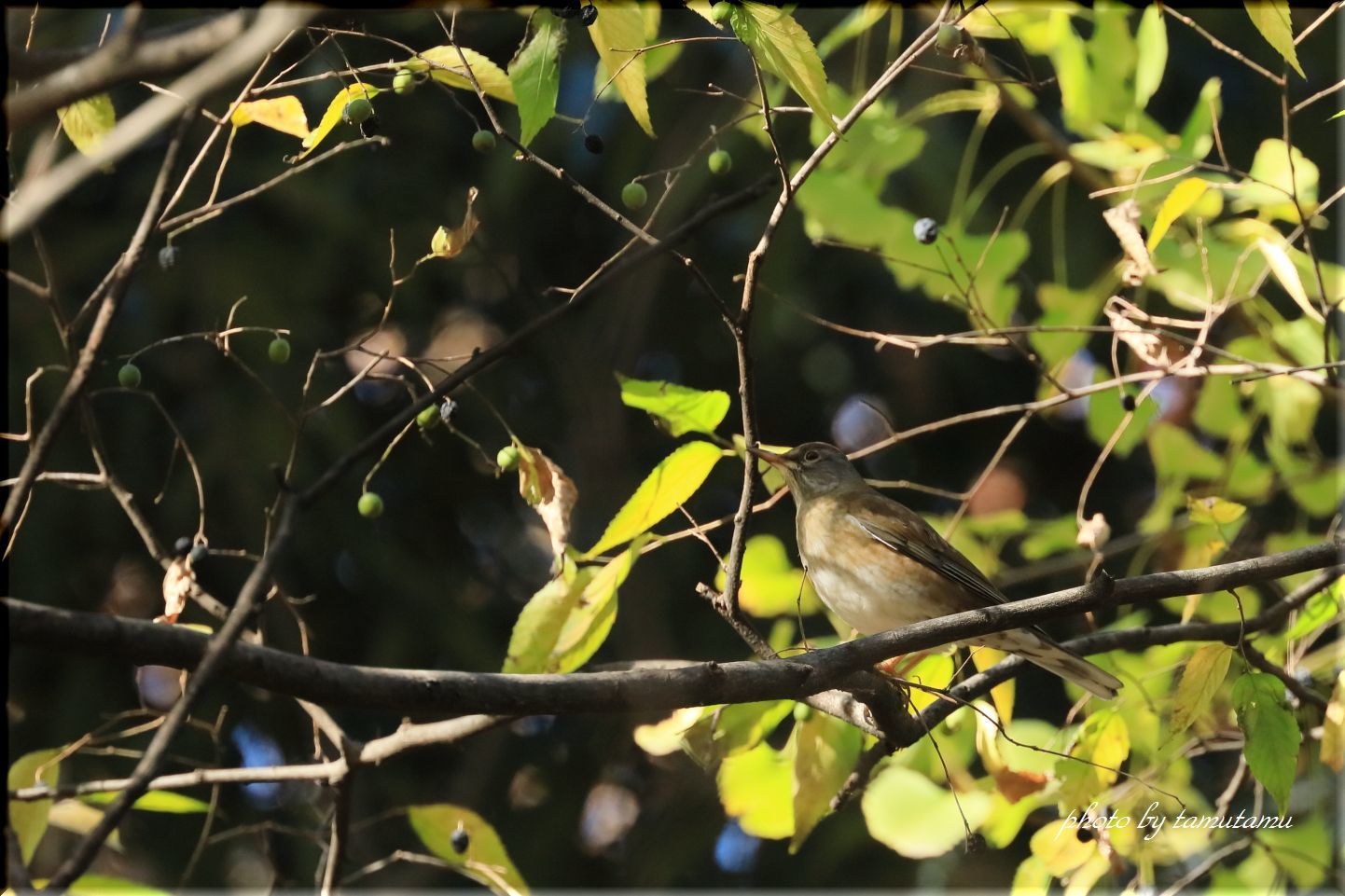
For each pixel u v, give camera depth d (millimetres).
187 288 13641
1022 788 8516
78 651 5207
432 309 15305
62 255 13453
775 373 15680
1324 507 11492
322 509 14109
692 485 7258
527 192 15141
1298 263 10703
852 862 14336
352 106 6820
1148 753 9508
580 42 13953
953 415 15773
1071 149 10766
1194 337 11820
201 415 13797
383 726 15055
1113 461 16375
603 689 6246
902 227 10609
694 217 6793
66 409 5773
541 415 15773
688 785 14891
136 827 13828
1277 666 8633
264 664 5539
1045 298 11102
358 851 14422
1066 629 14539
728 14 6426
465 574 15508
